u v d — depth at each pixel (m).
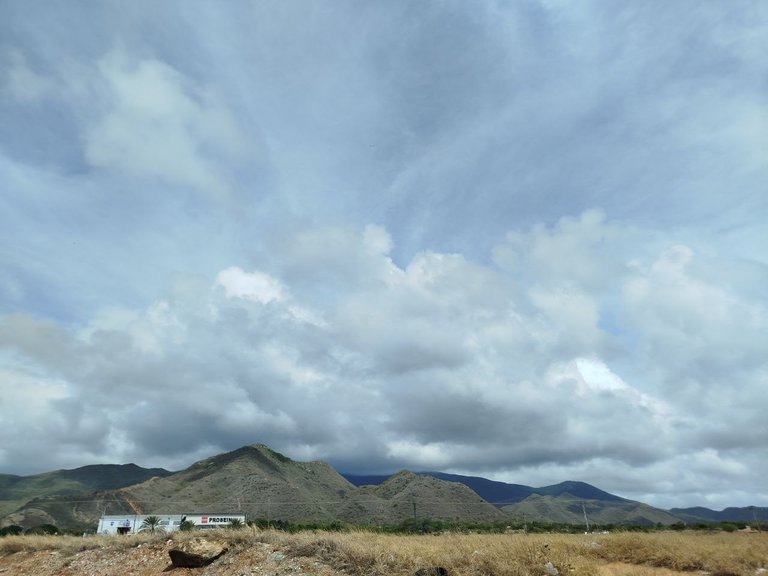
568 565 14.43
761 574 15.36
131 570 19.03
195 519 70.25
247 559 17.44
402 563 14.73
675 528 54.66
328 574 15.05
